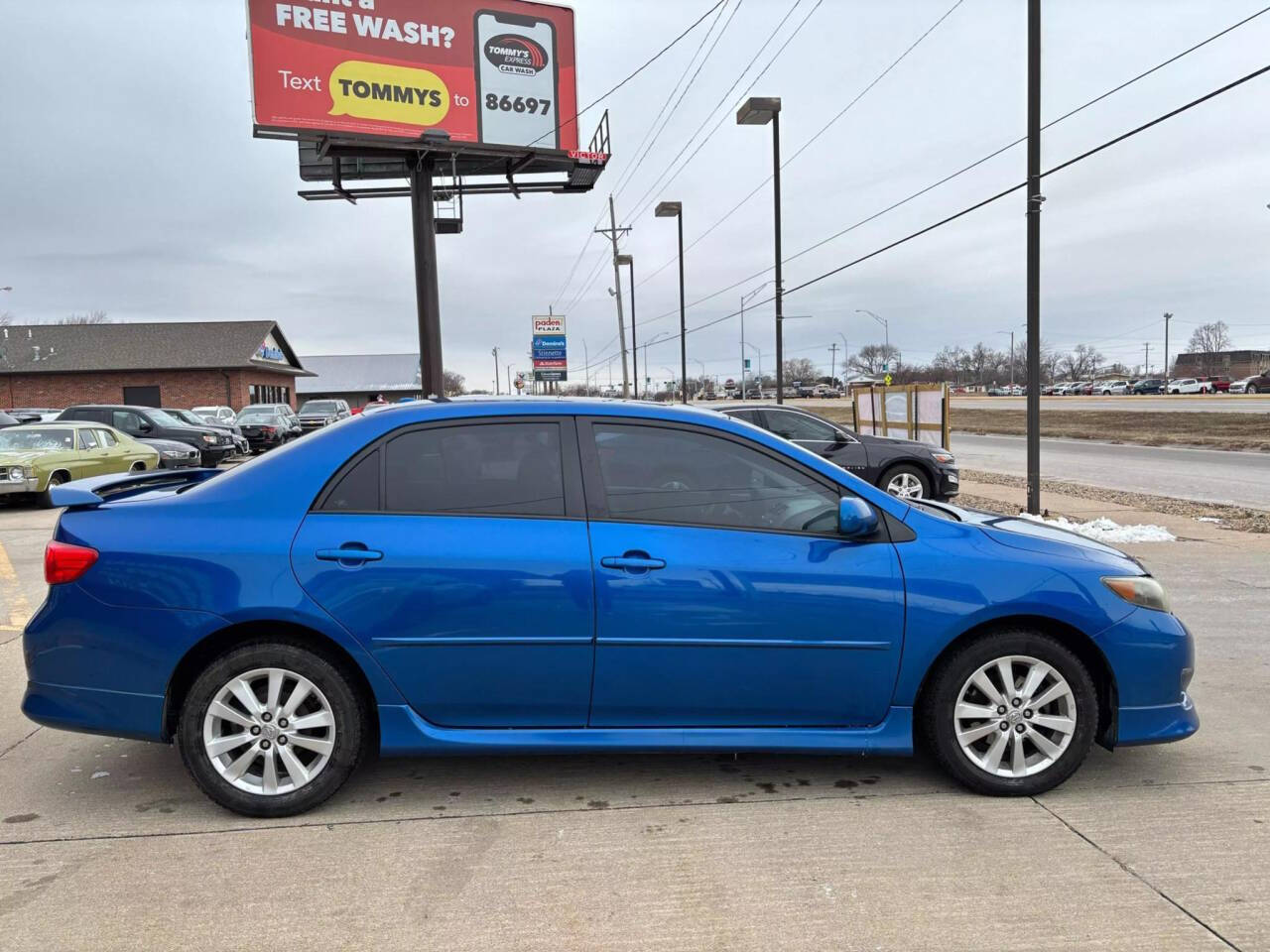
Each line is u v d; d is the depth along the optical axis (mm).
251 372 44156
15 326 43688
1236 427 31812
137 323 44375
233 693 3367
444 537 3387
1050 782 3570
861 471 12305
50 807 3518
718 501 3568
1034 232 11234
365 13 18922
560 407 3635
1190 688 5016
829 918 2738
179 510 3455
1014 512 12492
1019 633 3543
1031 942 2613
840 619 3455
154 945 2600
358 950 2580
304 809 3430
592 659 3410
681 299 36188
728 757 4047
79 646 3352
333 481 3469
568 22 20859
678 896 2865
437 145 19453
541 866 3061
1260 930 2666
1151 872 3008
